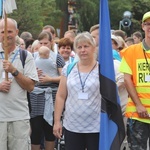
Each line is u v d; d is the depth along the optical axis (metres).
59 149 11.20
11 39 8.50
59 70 10.79
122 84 9.31
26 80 8.46
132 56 8.77
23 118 8.53
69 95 8.24
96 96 8.10
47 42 11.94
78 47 8.16
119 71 9.00
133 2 63.09
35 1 45.53
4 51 8.41
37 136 10.62
